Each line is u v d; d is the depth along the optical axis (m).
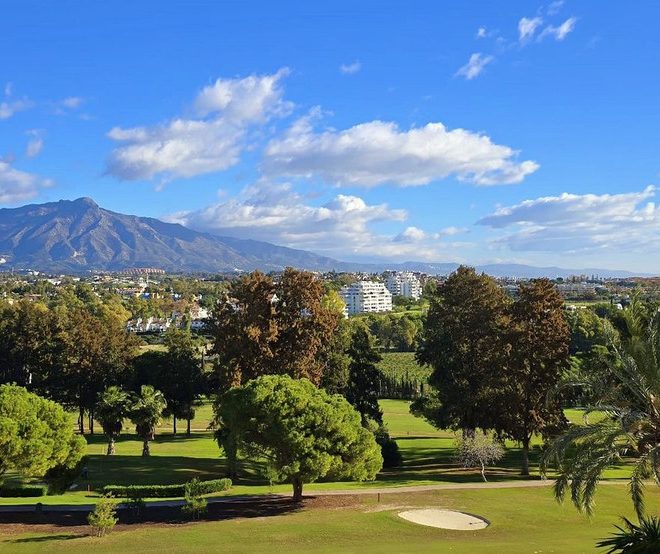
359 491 45.50
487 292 65.69
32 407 39.34
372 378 70.50
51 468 40.97
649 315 32.53
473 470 57.22
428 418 71.25
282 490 47.25
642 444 24.45
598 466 24.25
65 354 81.94
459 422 60.00
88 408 84.00
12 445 36.47
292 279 58.69
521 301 54.84
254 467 56.88
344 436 40.25
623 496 41.06
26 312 89.06
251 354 56.41
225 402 44.28
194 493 44.66
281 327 58.16
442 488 45.62
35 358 84.88
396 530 33.69
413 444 75.31
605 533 32.56
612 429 25.17
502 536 32.25
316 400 41.12
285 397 40.53
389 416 103.81
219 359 59.53
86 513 40.06
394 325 179.38
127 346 87.62
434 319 68.50
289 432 39.00
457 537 32.22
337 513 37.91
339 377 64.25
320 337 59.44
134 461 61.41
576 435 25.03
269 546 30.53
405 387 131.38
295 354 57.78
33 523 37.50
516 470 56.78
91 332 83.56
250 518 37.84
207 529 34.50
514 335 53.50
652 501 39.97
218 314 59.56
